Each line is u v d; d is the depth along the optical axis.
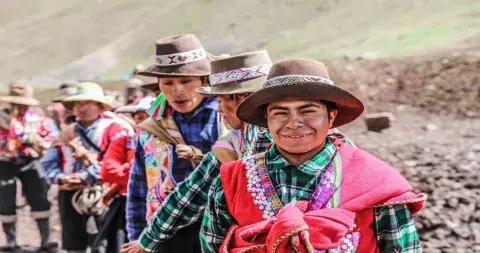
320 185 2.59
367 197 2.51
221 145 3.54
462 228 6.29
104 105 6.29
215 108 4.24
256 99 2.63
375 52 15.22
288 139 2.58
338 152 2.67
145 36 31.86
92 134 6.11
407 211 2.58
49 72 33.25
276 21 25.47
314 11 24.58
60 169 6.29
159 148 4.22
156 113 4.28
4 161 8.73
